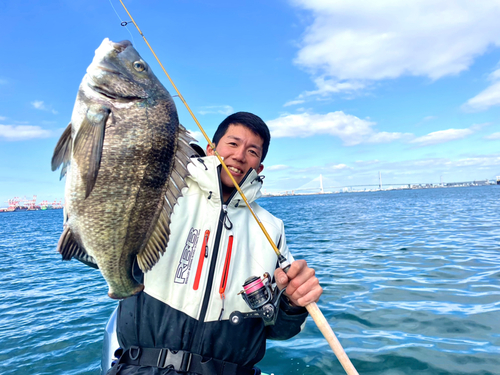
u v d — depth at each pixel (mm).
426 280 5922
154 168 1349
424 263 7324
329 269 7035
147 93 1333
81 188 1246
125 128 1284
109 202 1273
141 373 1451
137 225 1335
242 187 1812
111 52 1305
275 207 45125
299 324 1719
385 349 3465
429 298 4934
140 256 1371
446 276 6156
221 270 1635
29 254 12344
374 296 5109
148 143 1322
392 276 6270
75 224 1256
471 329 3826
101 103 1256
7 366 3619
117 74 1283
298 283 1520
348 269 6973
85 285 7293
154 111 1345
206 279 1602
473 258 7688
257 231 1855
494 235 11352
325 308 4703
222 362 1584
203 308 1562
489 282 5660
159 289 1563
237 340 1617
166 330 1528
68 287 7180
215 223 1693
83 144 1241
